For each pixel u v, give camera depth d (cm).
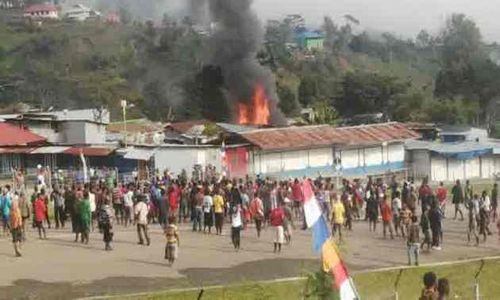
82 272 3888
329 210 5347
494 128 17775
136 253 4388
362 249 4831
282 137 9519
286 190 5769
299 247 4744
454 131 12681
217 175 7788
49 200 5784
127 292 3531
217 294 3569
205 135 10319
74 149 9288
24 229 4891
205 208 5181
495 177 11006
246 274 3969
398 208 5372
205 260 4284
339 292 1727
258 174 8350
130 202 5456
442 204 6425
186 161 9075
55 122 10206
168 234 4100
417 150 11056
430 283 1986
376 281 4003
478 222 5262
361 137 10344
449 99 18725
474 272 4334
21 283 3644
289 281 3794
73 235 4928
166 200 5291
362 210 6500
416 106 17462
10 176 8938
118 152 9169
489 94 19462
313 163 9788
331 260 1725
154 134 10675
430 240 4878
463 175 11381
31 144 9488
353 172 10244
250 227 5538
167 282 3744
